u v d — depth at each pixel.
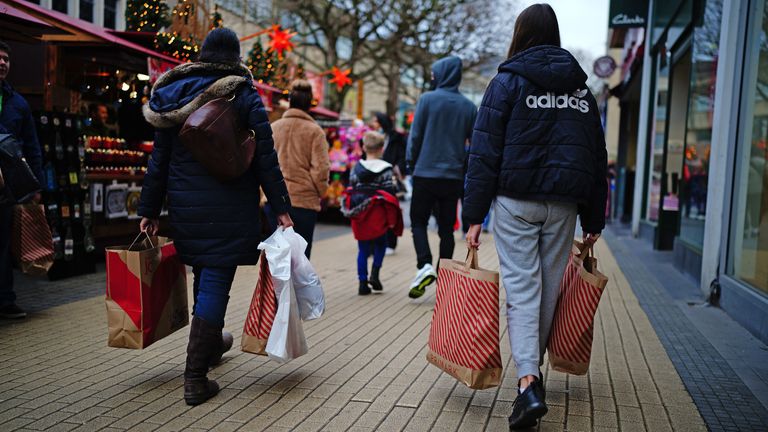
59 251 7.06
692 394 3.79
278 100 11.92
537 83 3.24
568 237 3.40
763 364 4.44
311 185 5.77
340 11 24.94
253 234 3.64
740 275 6.09
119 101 8.70
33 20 6.42
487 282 3.24
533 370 3.19
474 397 3.67
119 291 3.56
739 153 6.29
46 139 6.91
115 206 8.18
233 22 20.03
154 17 8.83
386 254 9.81
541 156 3.23
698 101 8.47
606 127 25.58
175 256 3.81
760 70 5.93
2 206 5.08
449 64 6.29
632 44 18.27
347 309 5.98
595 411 3.48
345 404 3.54
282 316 3.64
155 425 3.21
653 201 12.56
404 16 23.36
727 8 6.47
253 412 3.40
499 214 3.35
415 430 3.19
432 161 6.13
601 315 5.89
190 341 3.53
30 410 3.39
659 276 8.28
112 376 3.96
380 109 45.12
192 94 3.49
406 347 4.70
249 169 3.65
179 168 3.58
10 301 5.31
